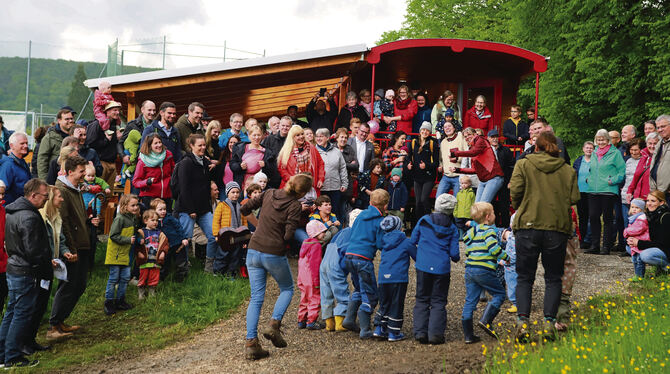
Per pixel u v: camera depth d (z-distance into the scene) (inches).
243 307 318.7
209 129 378.0
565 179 232.7
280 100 749.3
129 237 311.0
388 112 508.4
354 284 264.1
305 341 259.8
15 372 239.9
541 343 222.2
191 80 473.7
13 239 246.1
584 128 834.8
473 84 597.6
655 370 180.1
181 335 285.3
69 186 279.7
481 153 414.3
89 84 466.6
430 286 251.4
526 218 233.3
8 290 266.8
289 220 235.5
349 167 413.7
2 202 296.8
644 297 293.1
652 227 323.6
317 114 489.7
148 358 255.3
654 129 398.6
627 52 741.9
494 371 194.4
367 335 258.8
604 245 402.3
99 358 256.5
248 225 365.7
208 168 362.3
